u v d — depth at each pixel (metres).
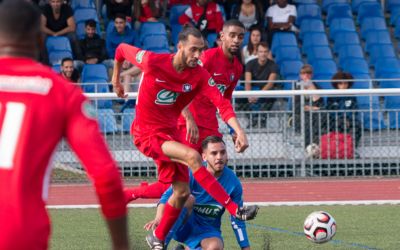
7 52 5.72
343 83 24.41
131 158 22.47
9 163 5.51
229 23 13.82
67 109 5.63
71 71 23.72
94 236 14.86
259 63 24.86
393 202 19.27
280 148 22.73
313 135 22.69
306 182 22.27
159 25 28.62
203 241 11.52
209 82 11.20
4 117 5.59
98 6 30.97
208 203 11.55
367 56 30.52
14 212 5.46
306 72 23.66
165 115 11.39
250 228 15.77
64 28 26.80
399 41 31.66
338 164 22.77
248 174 22.83
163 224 11.41
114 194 5.62
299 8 30.97
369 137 22.83
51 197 20.23
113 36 27.73
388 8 32.59
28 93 5.62
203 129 14.11
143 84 11.27
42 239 5.55
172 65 11.07
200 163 10.84
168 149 11.04
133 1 29.27
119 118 22.50
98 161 5.57
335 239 14.53
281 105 22.62
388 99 23.30
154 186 13.23
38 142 5.57
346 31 30.41
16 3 5.68
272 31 29.03
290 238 14.59
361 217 17.19
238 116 22.59
